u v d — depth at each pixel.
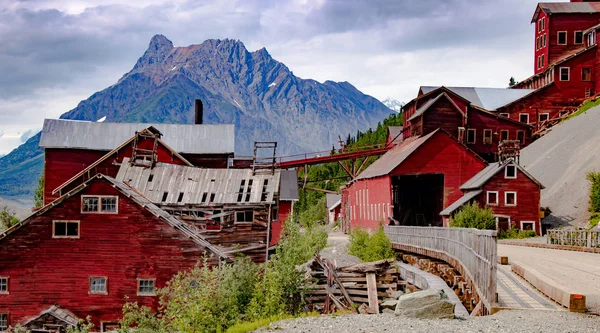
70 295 39.03
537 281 23.91
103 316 38.88
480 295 22.83
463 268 28.62
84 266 39.16
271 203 45.50
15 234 39.28
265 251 45.22
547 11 103.00
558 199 65.44
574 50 102.06
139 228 39.34
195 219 45.41
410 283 38.47
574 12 102.06
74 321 38.47
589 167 66.88
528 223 61.72
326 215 122.19
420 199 78.94
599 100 90.06
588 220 57.97
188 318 28.05
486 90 99.06
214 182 47.38
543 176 73.56
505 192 62.00
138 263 39.16
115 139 66.81
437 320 21.11
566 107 95.00
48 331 38.28
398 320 21.64
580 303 19.47
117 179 48.09
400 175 67.56
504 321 18.61
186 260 39.16
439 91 86.31
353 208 87.88
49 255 39.22
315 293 33.47
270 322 25.70
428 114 82.50
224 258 39.00
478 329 17.92
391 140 93.94
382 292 35.19
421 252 42.03
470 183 66.38
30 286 39.06
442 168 68.38
